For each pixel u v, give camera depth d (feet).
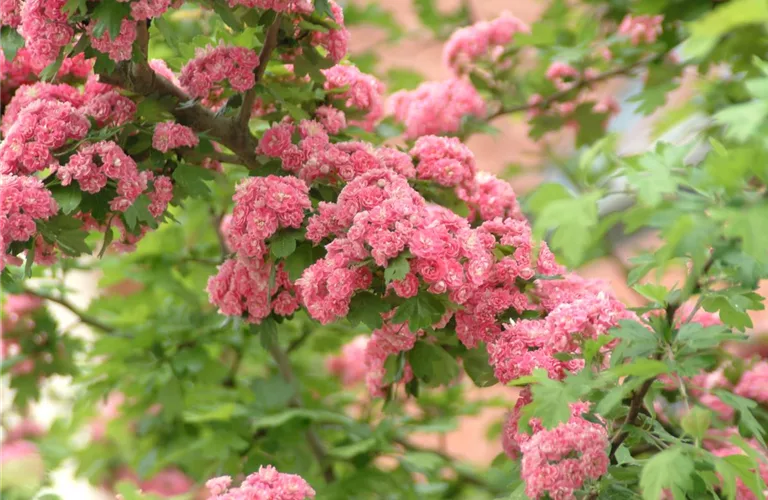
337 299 5.77
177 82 6.23
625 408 5.69
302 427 7.03
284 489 5.71
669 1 6.70
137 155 6.02
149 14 5.75
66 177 5.81
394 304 5.84
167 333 7.10
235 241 5.93
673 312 5.53
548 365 5.78
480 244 5.83
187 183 6.01
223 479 5.76
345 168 5.97
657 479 5.35
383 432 7.06
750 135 5.16
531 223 6.73
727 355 6.26
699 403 6.25
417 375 6.16
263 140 6.04
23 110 5.88
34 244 5.95
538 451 5.60
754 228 5.15
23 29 5.82
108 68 5.83
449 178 6.17
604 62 7.18
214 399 7.18
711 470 5.49
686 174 5.34
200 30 6.93
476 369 6.17
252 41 6.24
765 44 6.53
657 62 7.09
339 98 6.30
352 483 6.88
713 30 5.00
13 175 5.79
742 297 5.56
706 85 6.82
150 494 6.14
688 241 5.23
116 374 7.20
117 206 5.89
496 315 5.97
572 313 5.76
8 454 6.85
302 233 5.88
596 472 5.56
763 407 6.30
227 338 7.18
